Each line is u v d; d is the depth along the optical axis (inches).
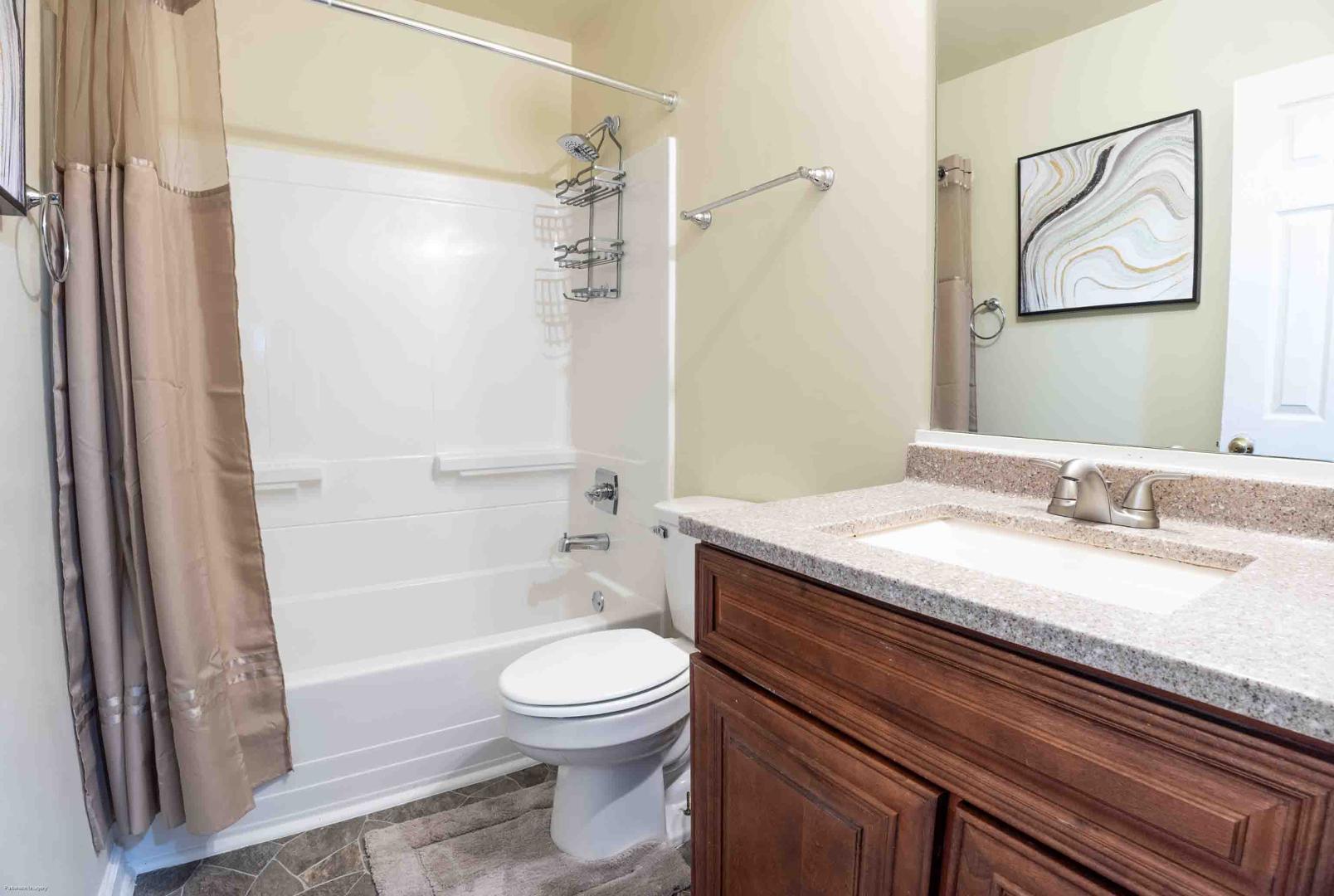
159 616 52.6
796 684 32.1
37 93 48.4
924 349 50.0
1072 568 35.8
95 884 49.7
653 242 79.7
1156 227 38.7
